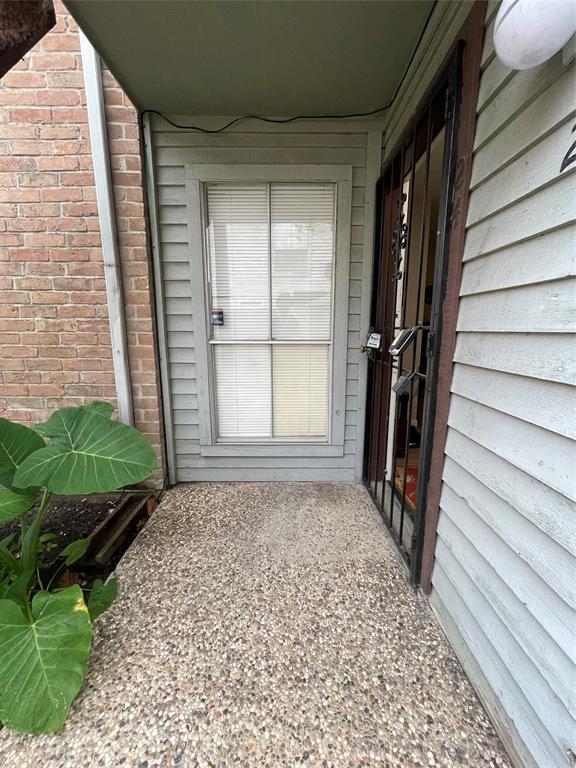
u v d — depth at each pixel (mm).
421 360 1841
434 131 1625
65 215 2174
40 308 2287
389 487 2400
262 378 2529
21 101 2039
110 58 1640
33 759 958
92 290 2271
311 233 2311
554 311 810
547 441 839
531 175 875
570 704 765
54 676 1026
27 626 1114
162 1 1336
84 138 2082
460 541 1236
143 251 2225
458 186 1198
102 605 1348
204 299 2342
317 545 1870
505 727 969
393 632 1347
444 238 1267
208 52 1604
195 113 2096
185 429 2557
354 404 2525
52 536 1836
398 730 1021
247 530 2008
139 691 1130
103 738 1005
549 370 827
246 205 2275
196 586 1587
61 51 1988
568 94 759
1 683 992
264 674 1186
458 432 1242
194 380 2488
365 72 1741
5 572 1584
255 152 2168
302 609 1456
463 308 1201
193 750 978
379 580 1618
